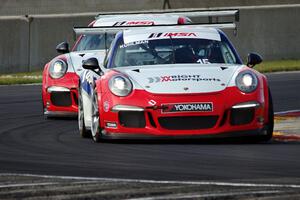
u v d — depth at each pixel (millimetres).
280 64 81250
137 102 34000
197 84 34188
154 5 91750
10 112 49500
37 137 38219
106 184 24578
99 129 35094
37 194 23047
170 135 33719
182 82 34344
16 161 30250
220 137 33656
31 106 52625
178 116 33656
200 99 33688
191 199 22000
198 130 33656
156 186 24141
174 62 37156
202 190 23422
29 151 33094
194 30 39125
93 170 27828
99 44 48906
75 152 32531
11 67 79375
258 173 26781
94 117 36000
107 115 34531
